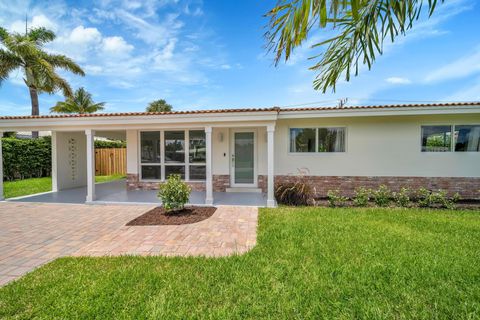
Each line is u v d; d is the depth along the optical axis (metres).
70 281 3.00
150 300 2.64
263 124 7.11
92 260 3.59
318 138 8.81
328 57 3.27
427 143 8.36
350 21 2.78
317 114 7.73
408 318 2.35
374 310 2.46
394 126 8.41
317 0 2.08
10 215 6.18
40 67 15.51
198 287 2.87
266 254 3.74
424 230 4.80
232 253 3.83
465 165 8.16
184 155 9.71
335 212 6.29
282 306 2.53
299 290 2.79
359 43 2.98
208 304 2.59
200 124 7.36
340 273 3.16
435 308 2.48
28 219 5.81
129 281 2.99
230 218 5.79
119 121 7.51
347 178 8.68
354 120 8.55
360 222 5.35
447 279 3.00
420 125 8.27
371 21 2.64
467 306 2.50
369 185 8.59
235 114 7.06
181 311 2.46
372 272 3.17
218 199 7.95
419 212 6.28
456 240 4.26
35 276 3.14
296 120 8.80
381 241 4.22
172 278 3.06
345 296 2.70
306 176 8.84
